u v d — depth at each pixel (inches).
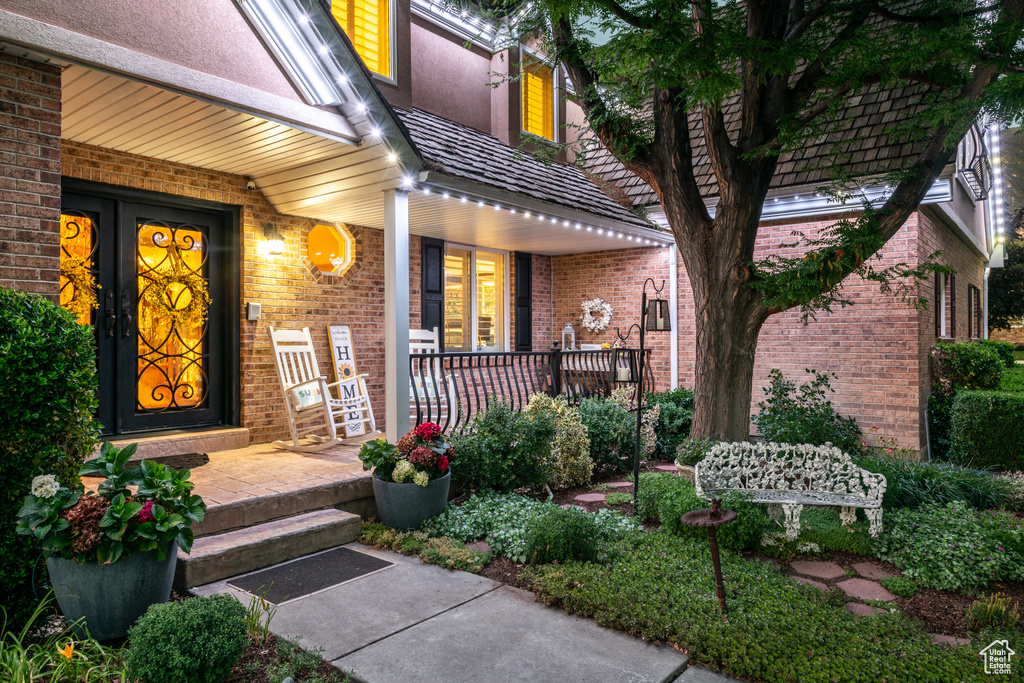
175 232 231.3
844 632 119.7
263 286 253.9
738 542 168.4
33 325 119.9
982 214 486.3
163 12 157.0
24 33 132.3
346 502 193.0
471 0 272.1
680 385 366.6
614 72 186.2
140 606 115.4
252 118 178.9
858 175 250.8
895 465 219.3
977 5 199.0
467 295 370.9
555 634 121.5
